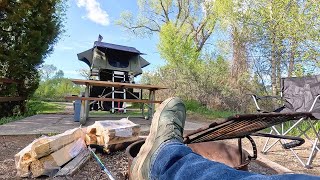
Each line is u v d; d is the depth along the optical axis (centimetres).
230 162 186
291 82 310
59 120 514
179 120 125
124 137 256
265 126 156
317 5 598
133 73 766
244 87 887
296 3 655
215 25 1290
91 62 759
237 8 832
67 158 209
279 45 705
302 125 366
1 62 598
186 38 1305
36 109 743
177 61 1098
